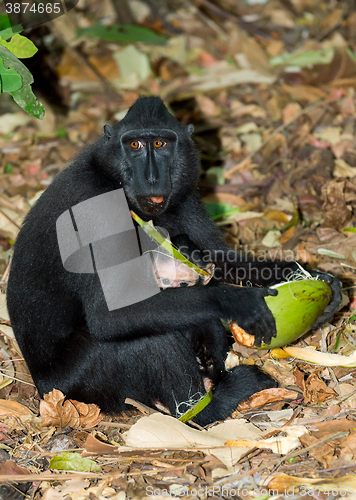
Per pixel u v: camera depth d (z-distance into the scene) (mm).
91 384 7645
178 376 7562
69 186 7539
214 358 8008
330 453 6387
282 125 14148
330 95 15156
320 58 16312
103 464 6617
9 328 9078
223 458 6465
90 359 7625
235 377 7852
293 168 12609
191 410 7223
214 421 7555
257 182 12570
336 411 7008
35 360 7738
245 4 20156
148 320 7141
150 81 17188
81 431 7270
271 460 6453
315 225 11141
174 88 16781
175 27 19484
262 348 7387
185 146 8070
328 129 13648
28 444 7113
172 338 7516
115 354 7559
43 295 7543
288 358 8258
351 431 6625
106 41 18531
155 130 7695
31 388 8172
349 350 8281
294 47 18047
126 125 7730
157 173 7613
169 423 6805
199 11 19344
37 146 14781
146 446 6711
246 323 7223
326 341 8461
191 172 8195
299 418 7000
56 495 6152
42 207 7621
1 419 7535
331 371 7848
